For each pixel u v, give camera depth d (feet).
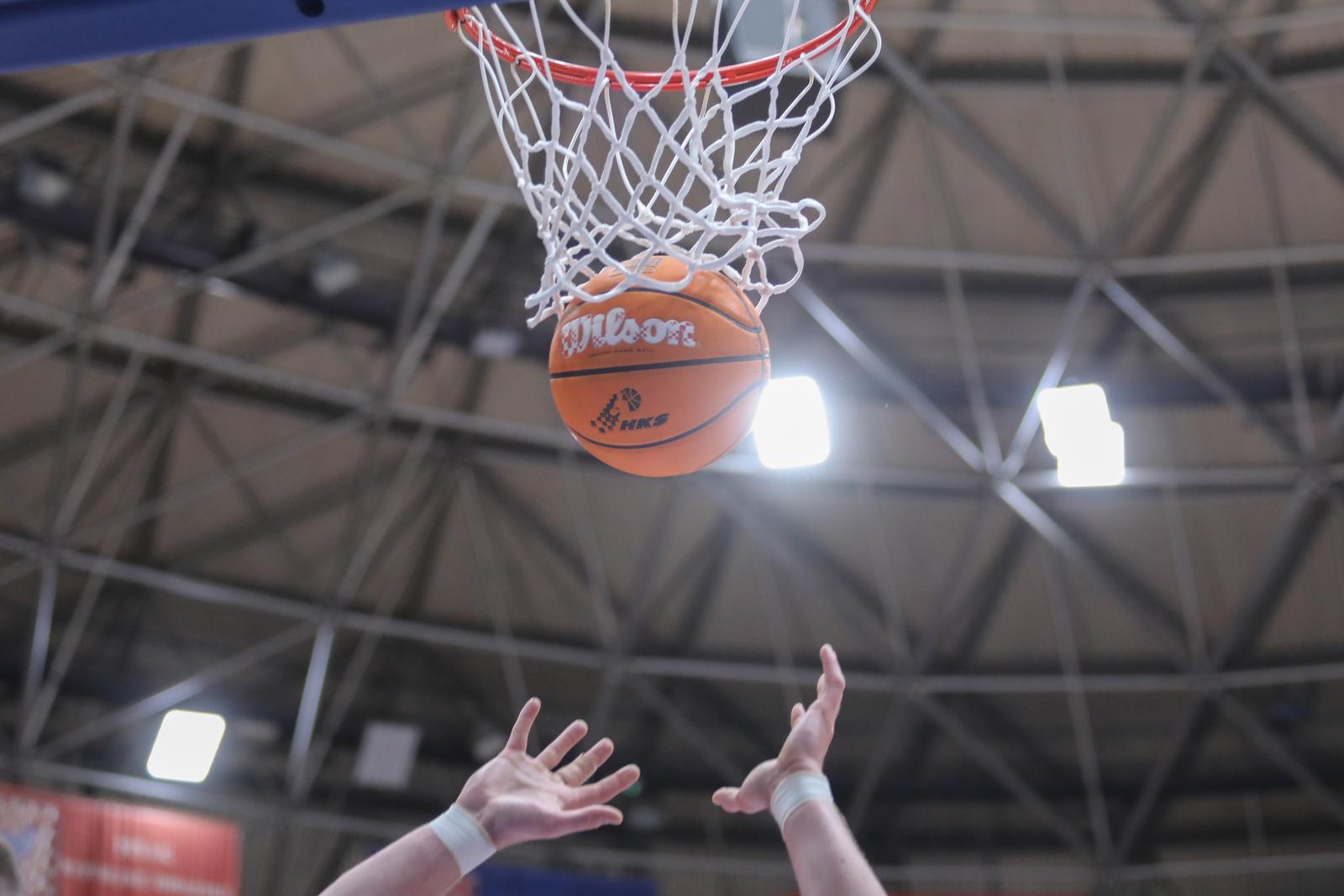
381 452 51.83
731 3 29.45
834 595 54.80
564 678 57.31
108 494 49.70
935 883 57.93
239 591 53.01
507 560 54.49
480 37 12.93
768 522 53.72
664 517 53.52
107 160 43.73
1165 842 57.52
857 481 52.24
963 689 54.54
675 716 55.31
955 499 52.65
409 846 6.92
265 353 48.42
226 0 10.17
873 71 44.21
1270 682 53.31
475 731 56.59
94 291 42.32
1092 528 52.60
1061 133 45.62
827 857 6.21
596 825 6.89
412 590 54.80
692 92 11.87
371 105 43.65
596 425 10.89
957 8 43.04
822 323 48.03
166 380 48.65
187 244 42.16
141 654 51.90
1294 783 54.19
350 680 55.21
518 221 47.60
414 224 47.26
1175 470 51.06
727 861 57.88
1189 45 43.37
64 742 48.26
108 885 42.73
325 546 52.95
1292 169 45.57
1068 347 47.44
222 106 41.60
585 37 40.70
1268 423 49.47
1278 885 55.93
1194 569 52.85
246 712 52.08
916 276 48.93
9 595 50.08
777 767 6.77
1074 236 45.60
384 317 45.65
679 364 10.59
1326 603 52.42
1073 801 57.26
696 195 13.99
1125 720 57.06
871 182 46.83
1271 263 46.98
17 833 41.34
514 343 45.88
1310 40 43.04
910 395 49.01
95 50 10.77
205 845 45.44
